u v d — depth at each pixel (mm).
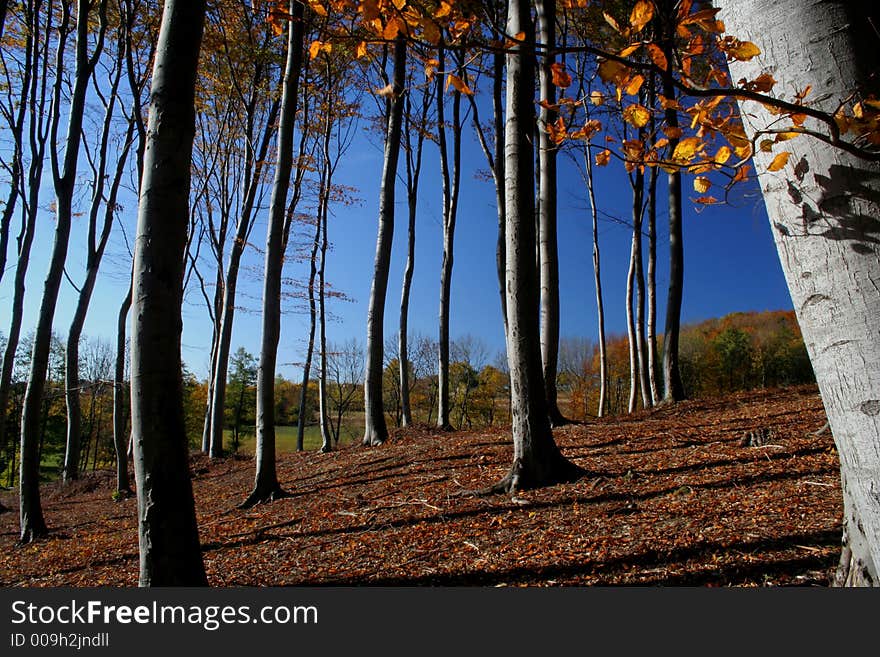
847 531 2527
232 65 15570
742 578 3559
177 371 3363
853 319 1173
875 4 1260
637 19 1494
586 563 4176
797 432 7254
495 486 6449
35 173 12461
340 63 15766
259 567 5414
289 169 8898
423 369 35094
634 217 15883
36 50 12297
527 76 6336
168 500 3234
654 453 7383
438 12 1624
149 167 3385
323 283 16953
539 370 6426
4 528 11047
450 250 15336
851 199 1184
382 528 6000
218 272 19594
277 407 41656
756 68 1400
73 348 15367
